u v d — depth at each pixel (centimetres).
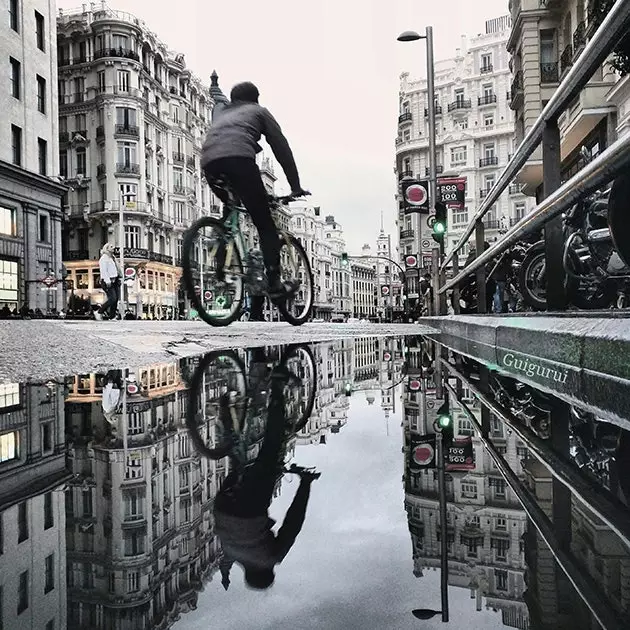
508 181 403
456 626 56
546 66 1905
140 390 257
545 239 308
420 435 167
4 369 298
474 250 636
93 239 4559
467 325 518
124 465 130
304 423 188
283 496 107
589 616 57
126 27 4491
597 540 81
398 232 6331
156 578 69
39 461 134
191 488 111
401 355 506
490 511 96
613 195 201
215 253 522
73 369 327
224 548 79
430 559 75
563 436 156
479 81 5847
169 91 5209
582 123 1417
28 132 2745
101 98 4434
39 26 2906
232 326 820
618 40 191
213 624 56
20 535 84
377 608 61
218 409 211
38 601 61
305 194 520
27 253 2702
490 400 228
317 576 70
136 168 4512
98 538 83
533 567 71
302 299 631
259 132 479
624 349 156
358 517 94
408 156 6206
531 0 1894
